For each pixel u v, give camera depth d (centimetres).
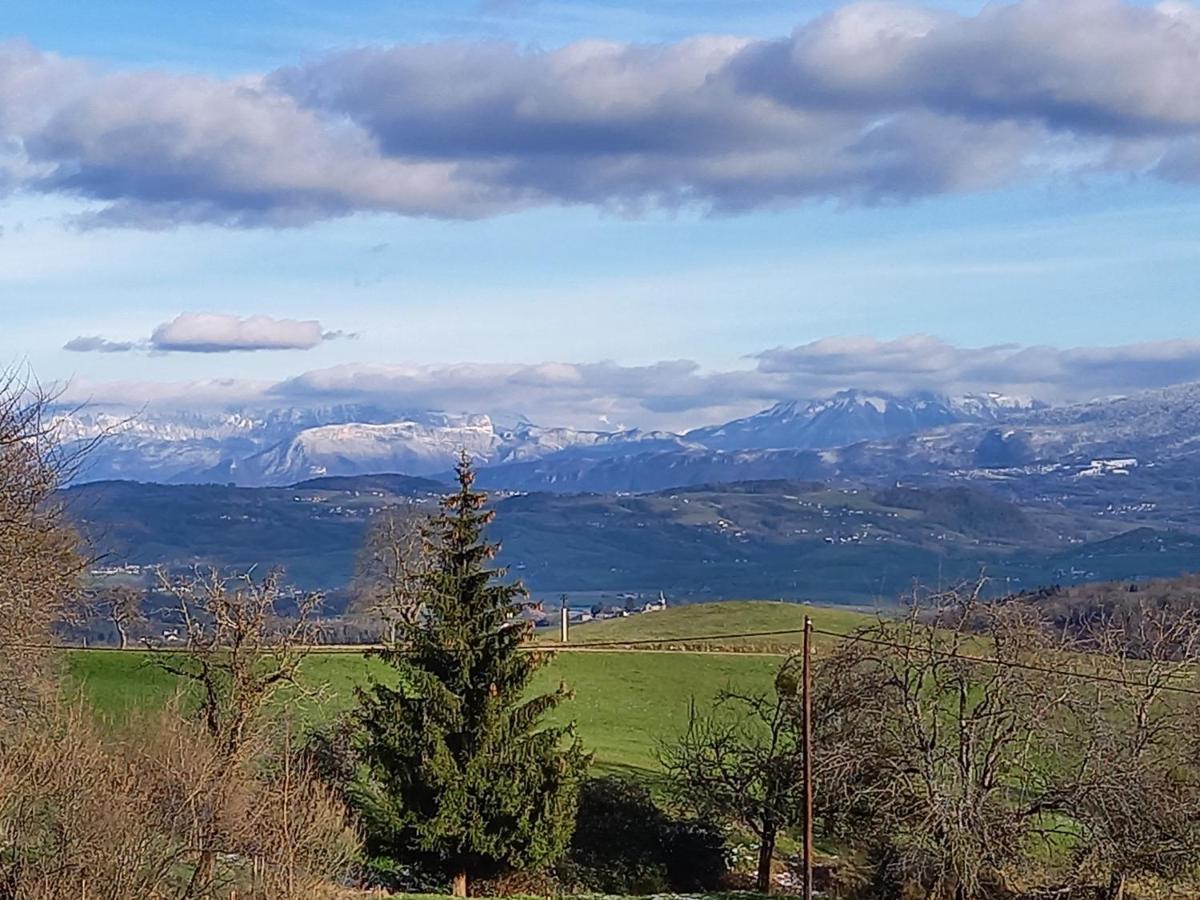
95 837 1969
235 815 2261
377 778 3881
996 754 3681
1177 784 3612
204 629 3722
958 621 3859
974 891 3541
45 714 2398
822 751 3872
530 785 3834
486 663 3919
